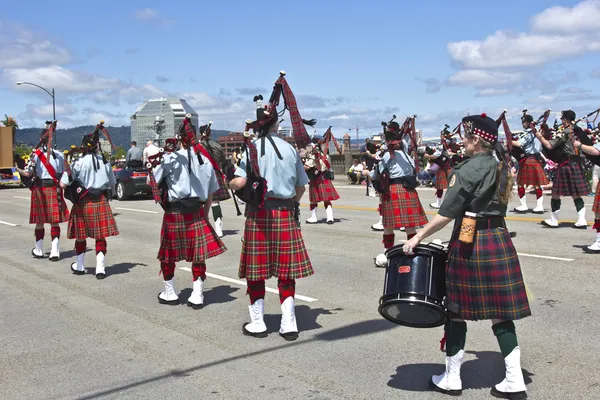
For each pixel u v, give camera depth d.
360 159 23.19
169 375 4.16
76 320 5.56
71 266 7.77
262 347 4.68
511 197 3.55
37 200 8.64
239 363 4.35
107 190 7.48
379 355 4.44
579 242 8.59
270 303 5.99
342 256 8.32
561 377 3.93
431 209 13.60
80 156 7.28
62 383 4.07
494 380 3.93
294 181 4.80
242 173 4.67
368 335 4.90
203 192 5.79
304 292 6.38
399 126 7.47
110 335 5.09
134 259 8.63
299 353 4.52
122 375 4.18
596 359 4.22
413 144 7.71
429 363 4.25
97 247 7.36
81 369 4.32
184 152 5.75
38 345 4.87
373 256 8.27
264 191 4.63
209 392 3.86
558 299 5.75
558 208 10.01
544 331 4.85
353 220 12.22
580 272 6.78
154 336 5.04
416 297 3.56
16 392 3.94
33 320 5.59
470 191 3.45
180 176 5.70
